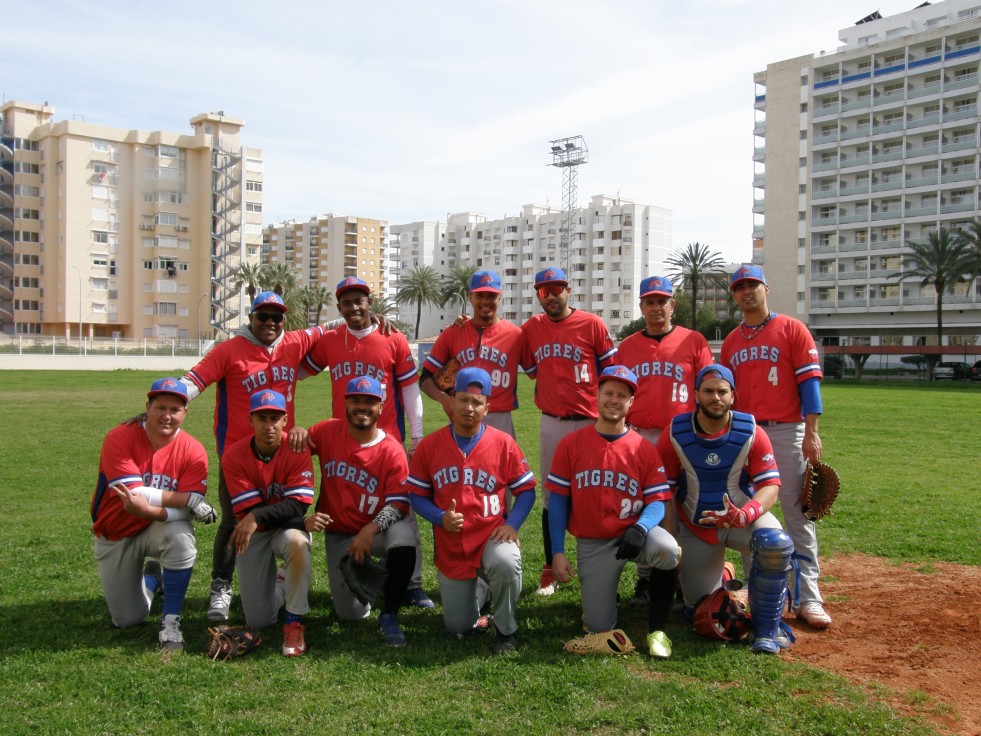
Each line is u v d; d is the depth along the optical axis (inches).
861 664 182.5
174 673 178.1
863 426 773.3
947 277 2226.9
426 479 203.9
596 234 4451.3
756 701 161.6
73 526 324.2
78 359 2006.6
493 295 247.8
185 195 3134.8
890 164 2763.3
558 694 165.0
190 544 200.5
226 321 3179.1
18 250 2994.6
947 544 294.7
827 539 304.0
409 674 177.6
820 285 2960.1
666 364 239.8
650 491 200.4
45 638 200.5
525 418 835.4
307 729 151.2
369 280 5620.1
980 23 2556.6
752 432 201.6
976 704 160.9
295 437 206.1
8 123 2992.1
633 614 225.8
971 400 1221.1
